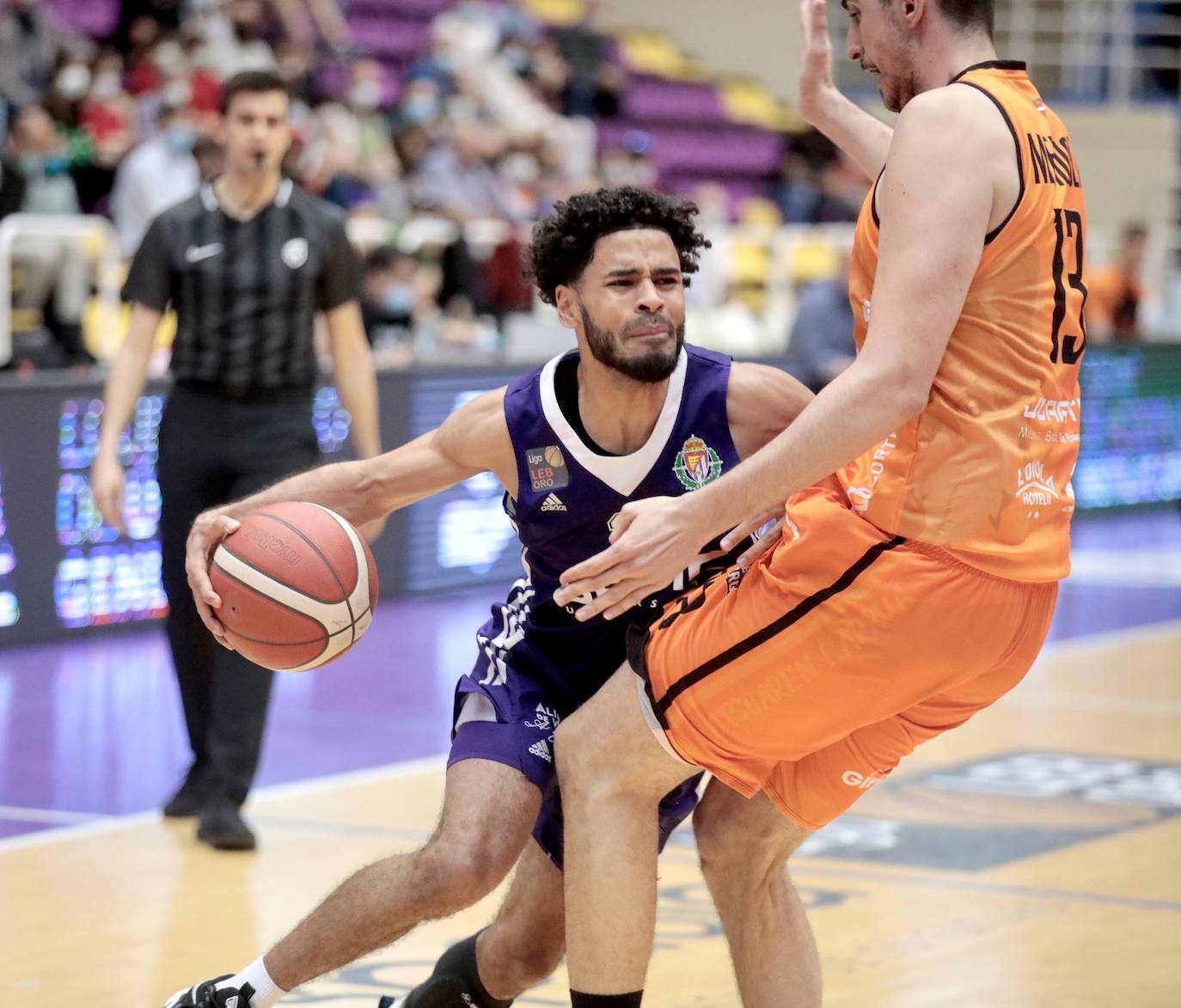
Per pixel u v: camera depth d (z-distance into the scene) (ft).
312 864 22.25
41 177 43.45
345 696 33.53
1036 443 12.41
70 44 53.21
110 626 38.45
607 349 13.30
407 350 44.78
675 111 80.84
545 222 13.73
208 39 54.54
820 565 12.53
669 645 13.12
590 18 84.64
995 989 17.63
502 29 73.00
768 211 74.02
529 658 14.48
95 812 24.91
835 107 16.15
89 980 17.76
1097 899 20.92
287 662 14.83
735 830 14.29
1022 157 12.21
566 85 73.67
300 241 23.71
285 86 23.54
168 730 30.48
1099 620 43.37
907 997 17.37
